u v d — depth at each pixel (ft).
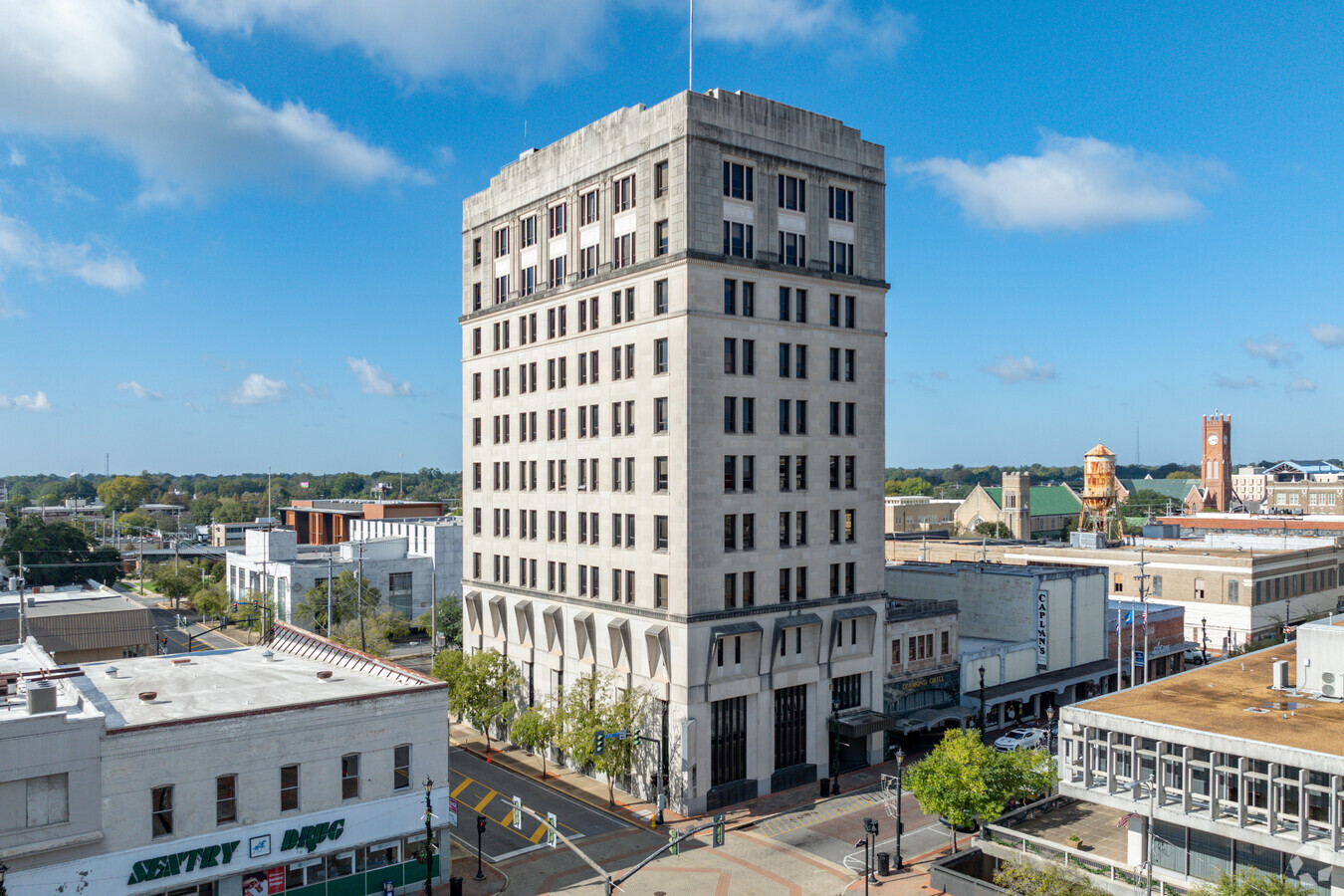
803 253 212.64
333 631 316.81
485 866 161.79
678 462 191.01
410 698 150.20
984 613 280.92
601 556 212.02
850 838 175.01
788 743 206.69
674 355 192.75
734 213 199.72
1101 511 467.93
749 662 198.59
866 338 223.71
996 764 158.30
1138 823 140.26
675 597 190.39
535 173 238.27
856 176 223.10
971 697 243.40
